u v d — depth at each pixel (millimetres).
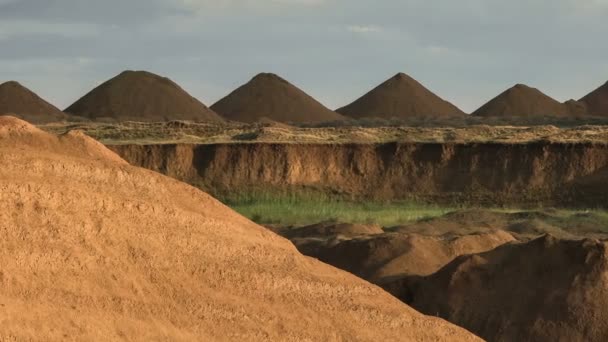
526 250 33281
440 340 20766
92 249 17812
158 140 99250
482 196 83875
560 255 32500
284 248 21062
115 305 17328
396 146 90750
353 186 87938
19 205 17406
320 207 79375
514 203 82125
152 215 19000
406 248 41125
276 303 19375
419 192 86250
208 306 18406
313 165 89938
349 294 20547
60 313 16438
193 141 97188
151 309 17734
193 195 20688
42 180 18422
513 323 31078
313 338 19078
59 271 17141
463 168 87875
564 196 81375
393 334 20172
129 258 18297
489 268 33281
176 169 90312
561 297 31109
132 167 20344
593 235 57000
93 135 105062
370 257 41125
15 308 15938
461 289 32938
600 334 30031
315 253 43875
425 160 89562
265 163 89750
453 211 69062
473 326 31641
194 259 19094
